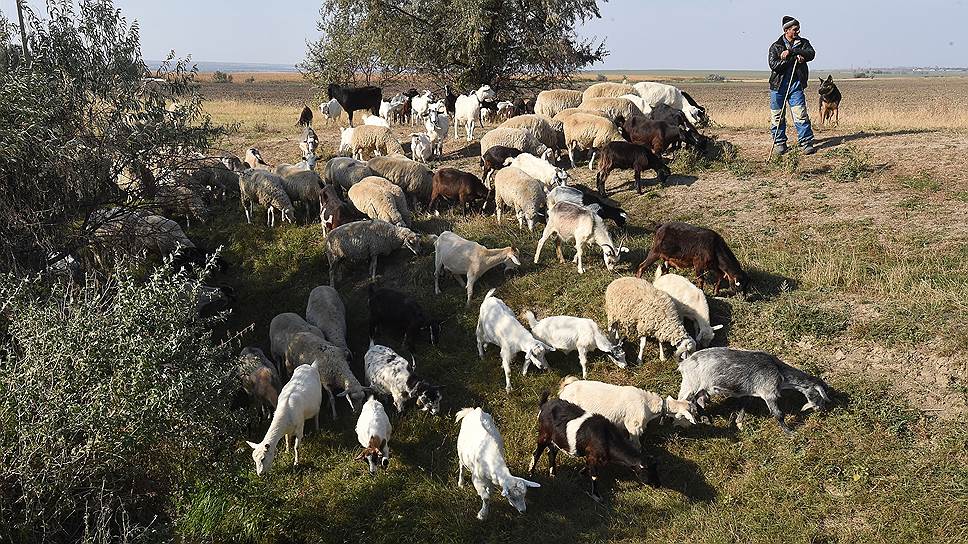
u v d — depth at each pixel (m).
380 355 9.38
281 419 8.14
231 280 13.54
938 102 44.22
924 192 12.43
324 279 12.78
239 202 16.28
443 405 9.13
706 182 14.13
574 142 15.70
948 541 6.42
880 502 6.89
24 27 10.94
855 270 10.13
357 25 28.00
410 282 11.91
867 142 15.34
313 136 19.09
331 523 7.45
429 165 17.27
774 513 6.99
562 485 7.67
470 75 27.81
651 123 14.93
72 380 6.79
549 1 25.91
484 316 9.70
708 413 8.37
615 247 11.06
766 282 10.35
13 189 10.45
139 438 6.65
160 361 6.93
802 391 7.96
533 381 9.30
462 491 7.75
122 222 11.95
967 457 7.16
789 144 15.67
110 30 11.44
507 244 12.31
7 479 6.72
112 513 6.98
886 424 7.71
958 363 8.17
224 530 7.08
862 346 8.78
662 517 7.12
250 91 64.62
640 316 9.21
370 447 7.95
